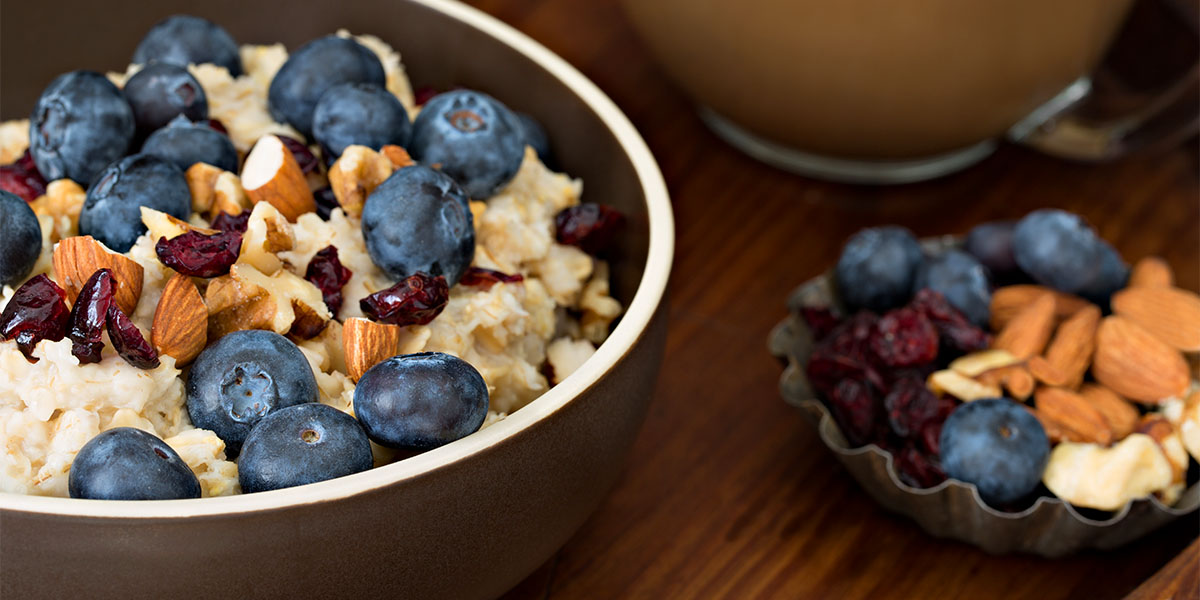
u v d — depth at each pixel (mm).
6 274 340
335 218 356
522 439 319
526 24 484
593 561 372
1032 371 391
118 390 327
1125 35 481
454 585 326
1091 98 472
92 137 359
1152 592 353
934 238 445
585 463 332
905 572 375
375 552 314
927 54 414
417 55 400
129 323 327
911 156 445
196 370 332
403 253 348
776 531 380
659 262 350
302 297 343
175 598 311
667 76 458
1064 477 374
